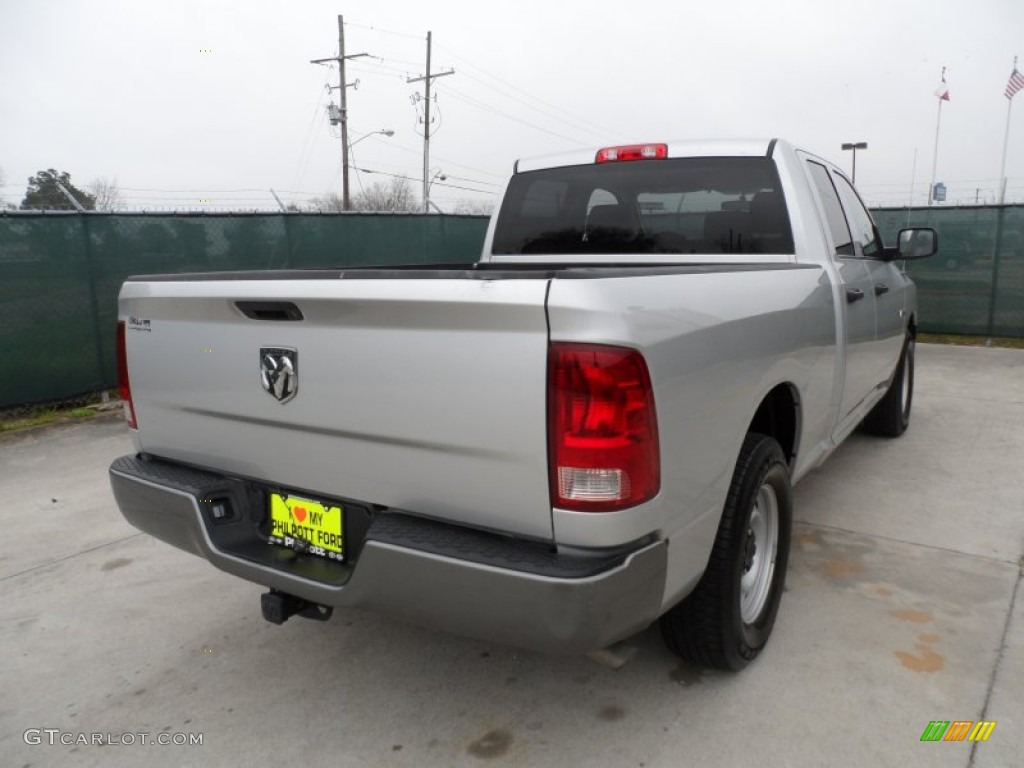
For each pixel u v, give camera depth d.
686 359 2.03
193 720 2.58
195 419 2.57
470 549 1.95
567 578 1.82
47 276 6.82
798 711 2.51
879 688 2.62
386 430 2.07
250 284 2.26
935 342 10.78
